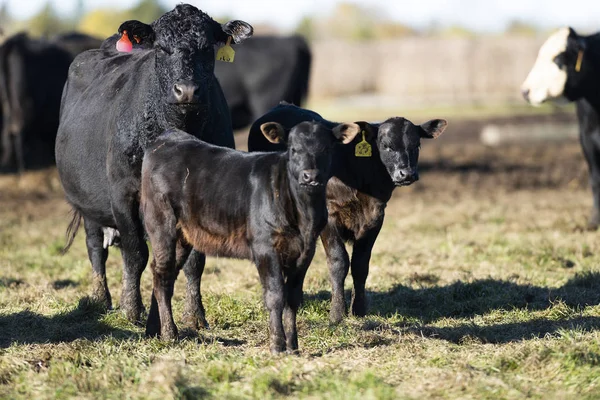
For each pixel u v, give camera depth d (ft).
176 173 28.73
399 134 32.04
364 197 32.96
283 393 23.18
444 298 36.94
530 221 58.44
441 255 47.34
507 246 48.67
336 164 32.73
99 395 23.58
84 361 26.84
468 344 28.73
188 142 29.45
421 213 64.03
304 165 25.52
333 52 216.54
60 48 83.35
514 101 183.73
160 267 29.30
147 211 29.50
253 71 79.36
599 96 54.44
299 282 27.40
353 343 28.73
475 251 47.75
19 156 83.51
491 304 35.50
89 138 34.94
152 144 30.01
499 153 105.50
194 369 25.45
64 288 40.91
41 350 28.40
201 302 32.71
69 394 23.85
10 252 51.26
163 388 23.03
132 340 29.86
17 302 37.35
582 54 53.83
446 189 77.97
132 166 32.32
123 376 24.77
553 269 43.09
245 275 42.65
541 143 116.26
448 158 101.35
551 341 27.68
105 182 34.45
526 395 23.02
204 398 22.86
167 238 29.07
